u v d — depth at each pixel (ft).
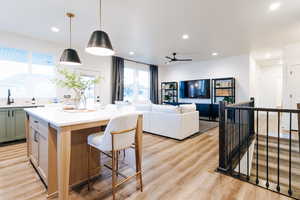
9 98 11.99
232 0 8.06
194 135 13.48
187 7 8.71
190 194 5.71
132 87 23.07
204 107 21.44
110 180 6.61
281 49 16.67
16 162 8.14
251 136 12.77
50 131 5.45
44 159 6.00
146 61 23.21
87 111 7.24
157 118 13.39
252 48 16.38
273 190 6.04
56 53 14.82
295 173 9.20
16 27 11.39
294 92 14.33
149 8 8.85
